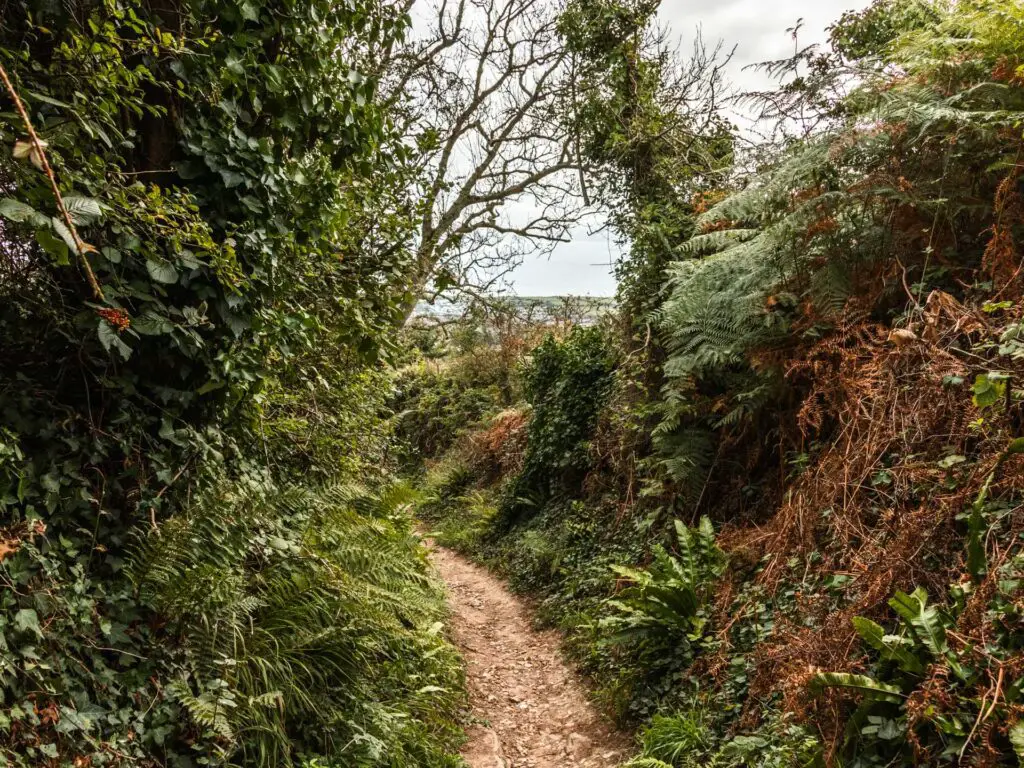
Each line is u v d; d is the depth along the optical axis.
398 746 3.49
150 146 2.97
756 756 3.13
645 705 4.32
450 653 5.08
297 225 3.72
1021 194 3.69
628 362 7.50
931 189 4.10
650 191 8.48
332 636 3.52
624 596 5.37
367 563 3.92
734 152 8.18
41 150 1.59
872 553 3.11
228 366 3.19
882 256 4.30
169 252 2.85
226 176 3.06
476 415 15.23
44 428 2.61
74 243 1.79
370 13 3.97
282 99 3.36
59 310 2.79
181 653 2.83
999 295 3.32
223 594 2.89
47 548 2.45
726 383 5.54
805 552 3.77
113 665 2.58
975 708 2.36
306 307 4.34
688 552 4.69
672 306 5.52
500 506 9.89
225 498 3.10
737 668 3.79
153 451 3.04
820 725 2.75
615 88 9.09
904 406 3.38
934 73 4.14
